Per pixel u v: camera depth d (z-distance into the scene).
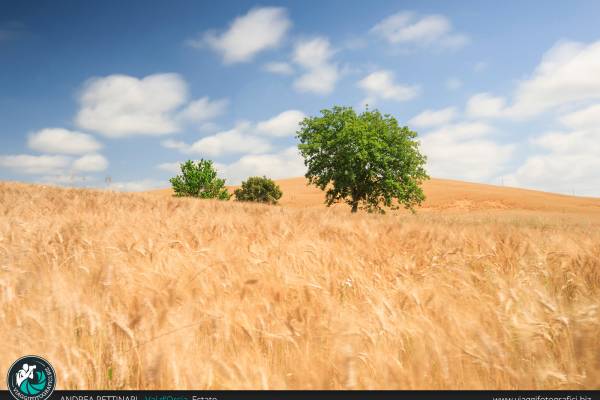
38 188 19.80
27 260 5.08
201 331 3.49
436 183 117.81
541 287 4.43
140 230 7.21
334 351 2.88
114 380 2.95
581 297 4.27
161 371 2.76
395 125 48.84
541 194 102.81
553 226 15.26
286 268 5.07
